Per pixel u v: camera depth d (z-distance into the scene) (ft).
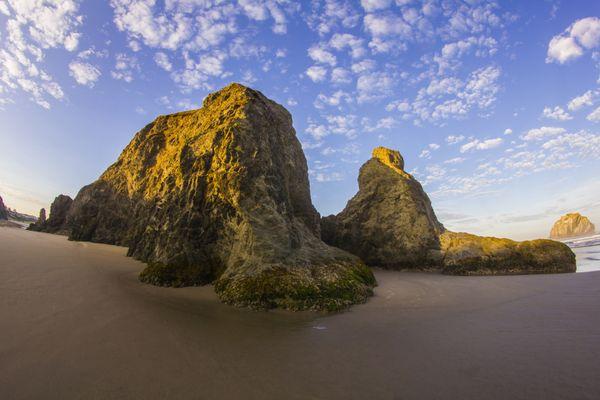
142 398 17.13
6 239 68.90
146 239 61.67
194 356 22.34
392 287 51.85
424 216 81.87
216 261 47.60
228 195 47.19
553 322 30.50
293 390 18.15
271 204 46.83
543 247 73.36
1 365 19.93
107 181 94.53
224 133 52.11
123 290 38.75
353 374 20.13
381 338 26.63
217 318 31.35
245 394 17.69
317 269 43.55
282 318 32.45
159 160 79.56
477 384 18.81
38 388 17.76
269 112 61.11
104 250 71.77
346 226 88.69
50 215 122.93
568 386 18.45
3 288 34.19
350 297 39.55
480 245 76.02
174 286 43.29
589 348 23.91
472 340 26.00
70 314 28.91
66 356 21.44
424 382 19.10
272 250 42.86
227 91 64.54
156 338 25.11
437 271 74.74
